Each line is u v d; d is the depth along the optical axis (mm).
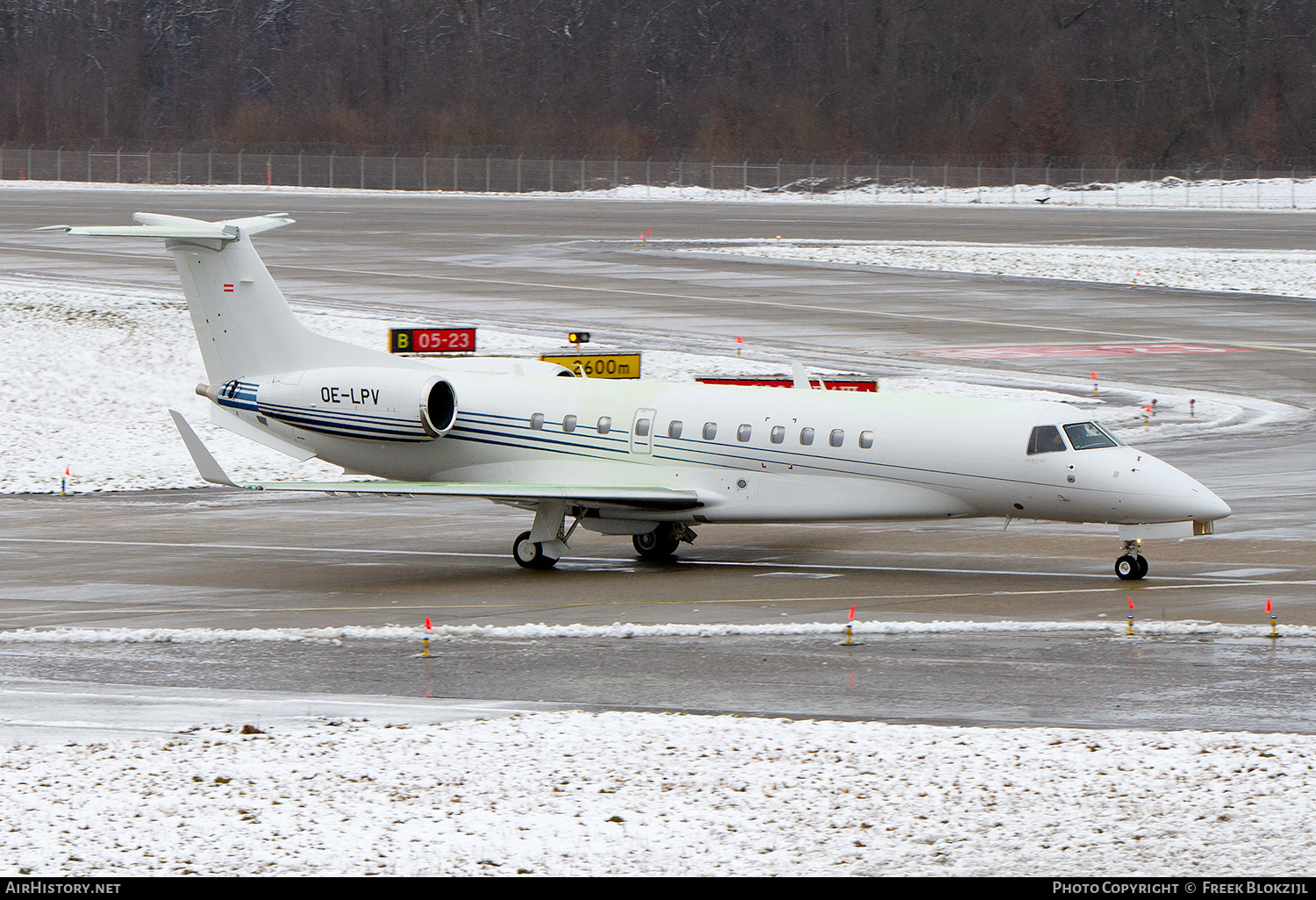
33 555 112688
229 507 137250
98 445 166125
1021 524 118875
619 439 106250
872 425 99562
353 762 56781
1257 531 110750
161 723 64188
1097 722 62469
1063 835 47750
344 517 131375
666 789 52844
